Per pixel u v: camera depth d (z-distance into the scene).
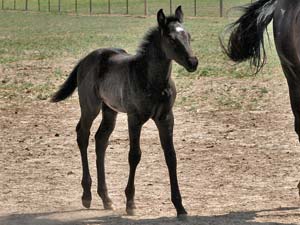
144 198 13.95
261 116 22.22
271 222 11.91
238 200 13.64
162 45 11.83
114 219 12.46
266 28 14.73
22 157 17.81
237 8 14.93
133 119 12.36
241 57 15.10
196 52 43.91
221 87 28.45
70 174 16.05
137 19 86.12
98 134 13.55
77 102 26.16
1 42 58.53
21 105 25.80
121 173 16.05
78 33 67.00
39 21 90.38
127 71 12.40
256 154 17.45
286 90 26.89
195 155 17.52
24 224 12.23
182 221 12.04
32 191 14.70
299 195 13.40
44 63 40.31
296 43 13.18
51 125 22.00
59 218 12.66
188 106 24.48
